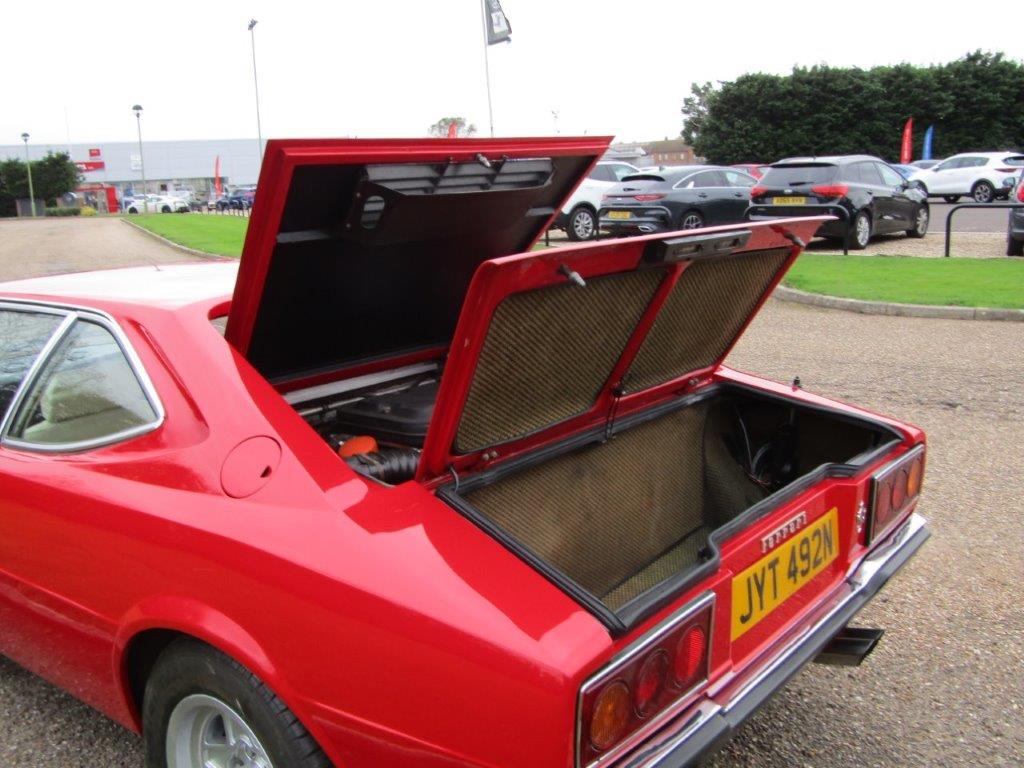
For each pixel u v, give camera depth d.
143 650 2.45
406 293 2.95
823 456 3.35
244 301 2.41
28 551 2.59
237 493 2.14
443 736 1.82
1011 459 5.47
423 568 1.91
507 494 2.62
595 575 2.99
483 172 2.58
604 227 17.53
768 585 2.39
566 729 1.71
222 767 2.32
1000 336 8.81
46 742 2.98
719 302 3.01
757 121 51.12
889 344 8.63
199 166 98.56
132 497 2.28
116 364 2.49
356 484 2.14
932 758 2.86
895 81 49.59
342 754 1.97
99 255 23.73
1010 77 49.19
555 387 2.55
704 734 2.01
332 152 2.17
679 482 3.34
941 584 3.99
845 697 3.19
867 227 15.96
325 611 1.93
